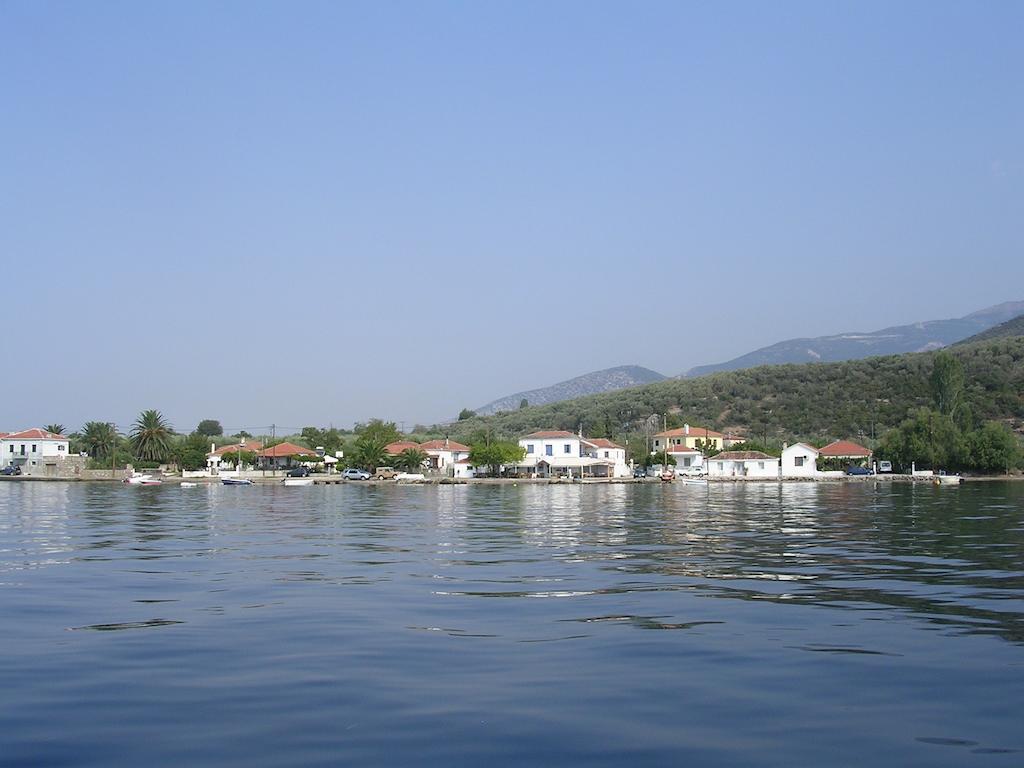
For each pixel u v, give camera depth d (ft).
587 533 161.38
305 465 597.11
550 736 44.78
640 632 68.33
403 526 182.70
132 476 516.32
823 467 555.28
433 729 45.78
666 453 561.84
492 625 71.31
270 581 97.09
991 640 65.46
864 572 102.68
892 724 46.57
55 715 48.24
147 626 71.51
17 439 625.41
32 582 97.09
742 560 115.55
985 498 285.64
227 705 49.88
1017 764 41.09
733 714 48.19
